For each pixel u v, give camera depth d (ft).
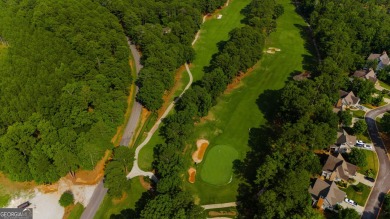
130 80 527.40
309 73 565.53
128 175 409.69
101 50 530.68
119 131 469.16
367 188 389.19
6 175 408.26
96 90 462.19
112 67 505.25
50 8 605.31
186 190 393.09
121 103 460.96
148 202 331.77
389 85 572.92
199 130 479.41
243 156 441.27
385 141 456.04
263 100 538.06
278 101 497.46
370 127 478.18
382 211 364.38
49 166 377.50
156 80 492.13
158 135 466.29
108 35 572.92
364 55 636.48
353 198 377.30
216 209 375.04
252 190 394.11
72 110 425.69
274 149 404.57
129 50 599.98
